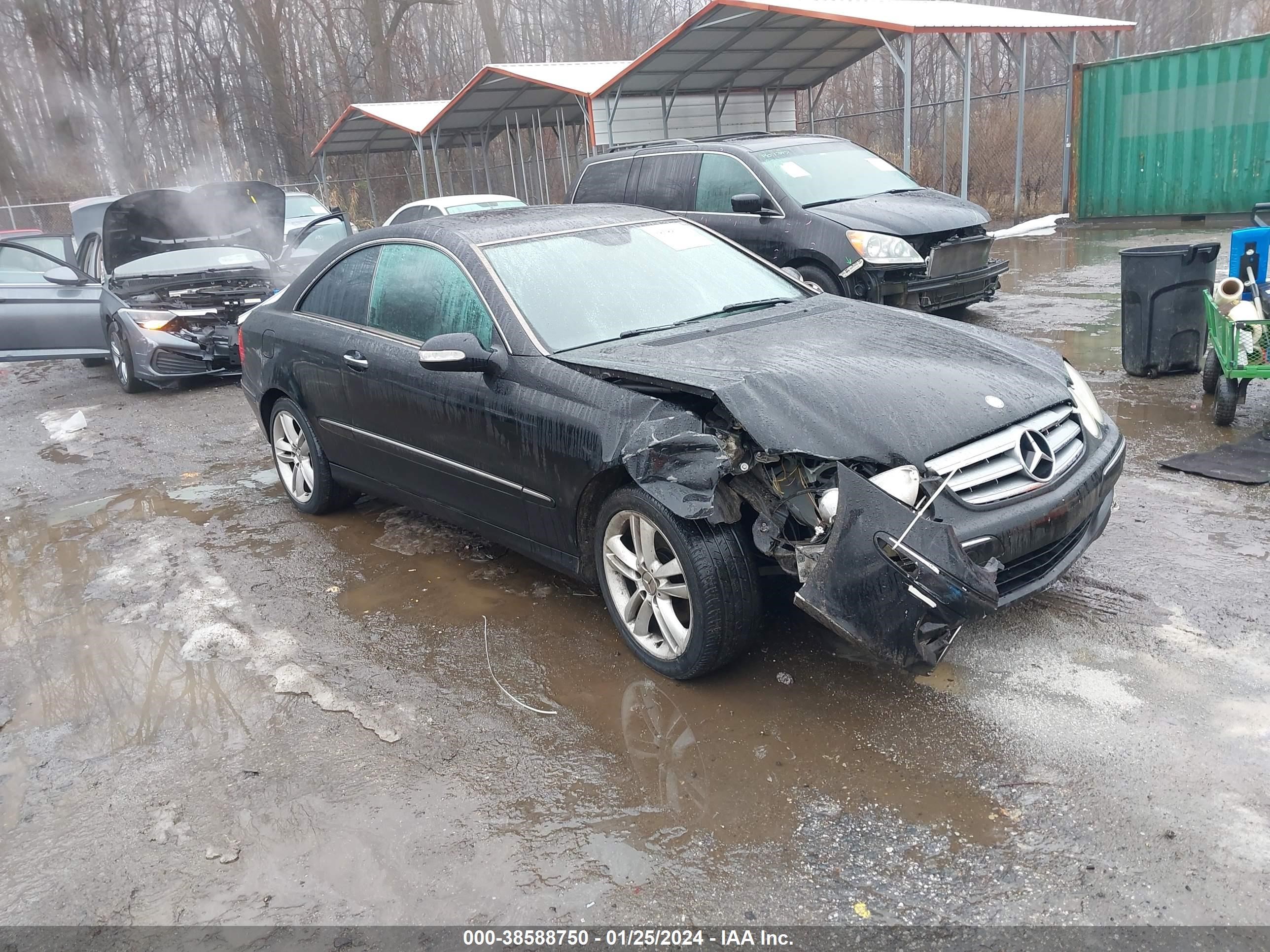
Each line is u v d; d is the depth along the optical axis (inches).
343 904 98.8
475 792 114.9
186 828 112.7
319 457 204.8
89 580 189.9
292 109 1256.8
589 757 119.6
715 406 124.8
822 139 381.1
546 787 114.6
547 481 142.8
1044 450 125.7
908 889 94.0
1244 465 189.3
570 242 170.6
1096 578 151.0
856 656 135.9
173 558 197.9
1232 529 163.5
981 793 106.0
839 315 161.8
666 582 130.9
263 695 140.5
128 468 271.1
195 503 234.4
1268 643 128.9
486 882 100.2
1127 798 103.0
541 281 159.6
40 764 128.2
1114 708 118.2
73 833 113.6
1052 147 708.0
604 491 138.6
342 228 487.8
